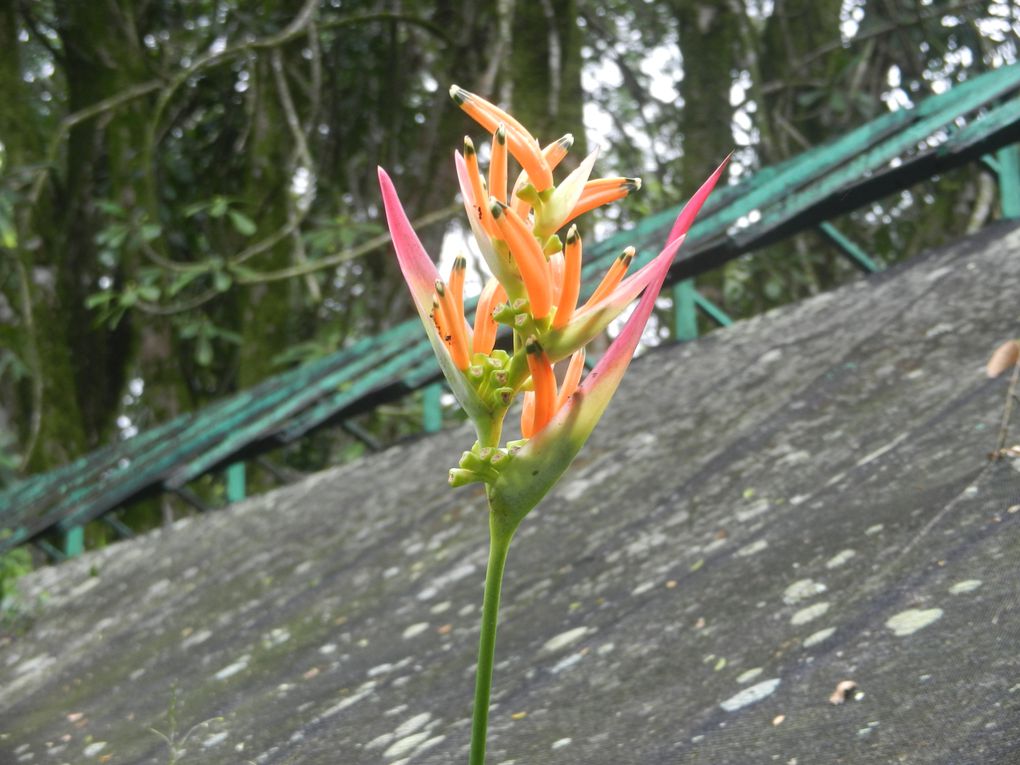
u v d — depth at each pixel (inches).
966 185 299.6
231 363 414.0
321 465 394.3
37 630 211.0
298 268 303.0
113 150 351.9
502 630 117.2
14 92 358.0
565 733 86.7
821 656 81.3
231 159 402.6
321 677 125.2
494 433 42.8
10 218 317.4
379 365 233.0
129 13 367.6
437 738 95.8
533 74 298.0
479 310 43.9
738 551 109.7
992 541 86.3
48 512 269.6
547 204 41.8
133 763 116.5
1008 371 121.8
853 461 120.7
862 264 183.5
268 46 315.3
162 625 180.1
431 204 354.9
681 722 80.4
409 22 338.3
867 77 338.0
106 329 386.9
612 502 144.3
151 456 263.1
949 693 69.3
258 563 193.0
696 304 203.2
